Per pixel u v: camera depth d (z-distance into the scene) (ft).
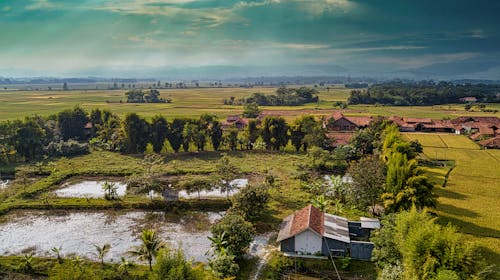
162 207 201.77
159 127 330.13
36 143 308.40
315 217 158.71
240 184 239.91
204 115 343.26
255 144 340.18
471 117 479.00
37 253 154.81
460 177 253.03
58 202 205.77
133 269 137.59
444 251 105.81
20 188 232.32
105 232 175.11
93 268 138.31
